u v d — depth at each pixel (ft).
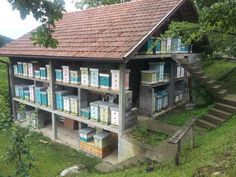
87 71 29.01
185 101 38.24
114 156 29.40
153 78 31.40
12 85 41.63
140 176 18.84
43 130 37.50
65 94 33.60
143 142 25.30
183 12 32.60
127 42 25.61
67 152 30.99
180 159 20.01
